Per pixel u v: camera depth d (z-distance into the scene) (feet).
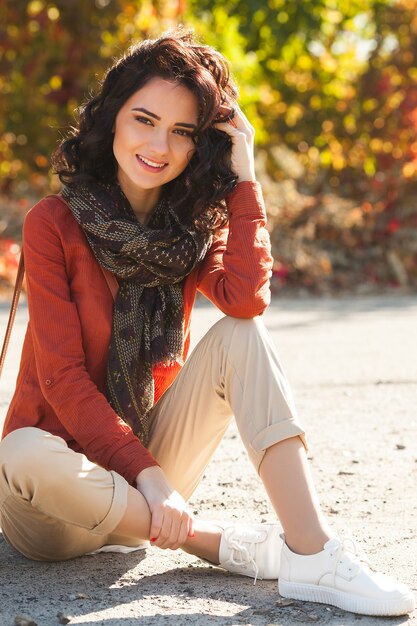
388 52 50.26
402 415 16.78
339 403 17.70
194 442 9.44
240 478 12.80
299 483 8.59
